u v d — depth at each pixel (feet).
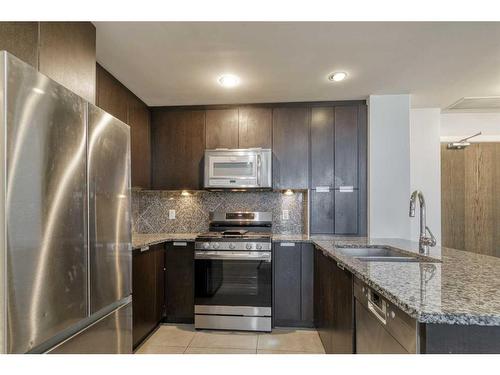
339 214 9.66
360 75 7.75
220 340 8.10
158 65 7.10
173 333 8.55
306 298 8.91
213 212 10.73
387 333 3.49
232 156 9.39
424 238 6.39
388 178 9.22
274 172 9.83
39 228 3.13
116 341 4.66
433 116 10.60
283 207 10.63
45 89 3.26
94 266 4.07
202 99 9.59
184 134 10.16
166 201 11.00
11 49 3.66
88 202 3.96
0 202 2.75
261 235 9.15
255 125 9.99
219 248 8.82
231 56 6.68
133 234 10.46
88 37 5.15
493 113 11.24
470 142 11.39
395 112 9.24
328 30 5.61
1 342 2.72
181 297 9.20
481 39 5.93
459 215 11.34
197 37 5.85
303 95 9.23
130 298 5.12
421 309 2.72
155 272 8.54
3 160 2.77
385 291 3.32
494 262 4.97
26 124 3.01
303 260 8.93
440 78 7.93
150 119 10.25
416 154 10.64
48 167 3.28
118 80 7.97
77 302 3.69
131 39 5.90
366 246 7.30
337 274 5.79
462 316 2.62
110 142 4.54
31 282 3.01
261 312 8.66
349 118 9.73
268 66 7.20
